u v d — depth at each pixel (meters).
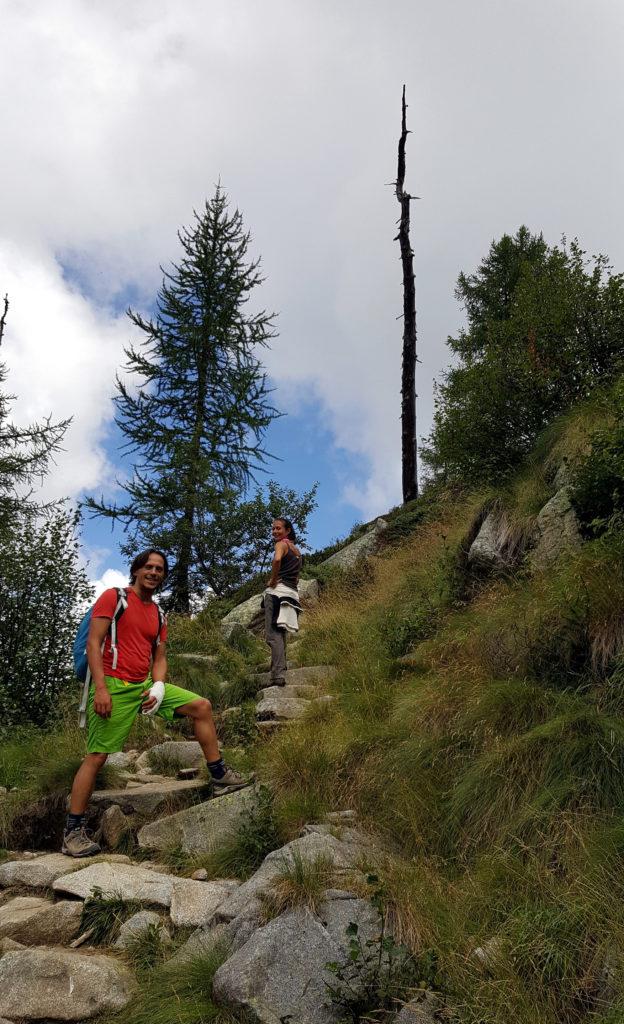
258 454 16.34
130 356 16.05
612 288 7.17
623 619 3.97
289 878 3.02
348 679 6.10
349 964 2.48
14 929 3.22
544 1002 2.29
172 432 15.94
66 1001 2.68
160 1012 2.54
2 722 6.57
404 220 17.66
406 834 3.62
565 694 3.95
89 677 4.15
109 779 4.96
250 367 16.84
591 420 6.37
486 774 3.56
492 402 7.64
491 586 6.18
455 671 4.71
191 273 17.03
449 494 12.87
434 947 2.57
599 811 3.06
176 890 3.43
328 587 11.91
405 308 17.39
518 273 19.53
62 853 4.05
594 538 5.08
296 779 4.29
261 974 2.54
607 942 2.36
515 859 3.00
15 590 7.33
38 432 16.55
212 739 4.41
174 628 10.47
